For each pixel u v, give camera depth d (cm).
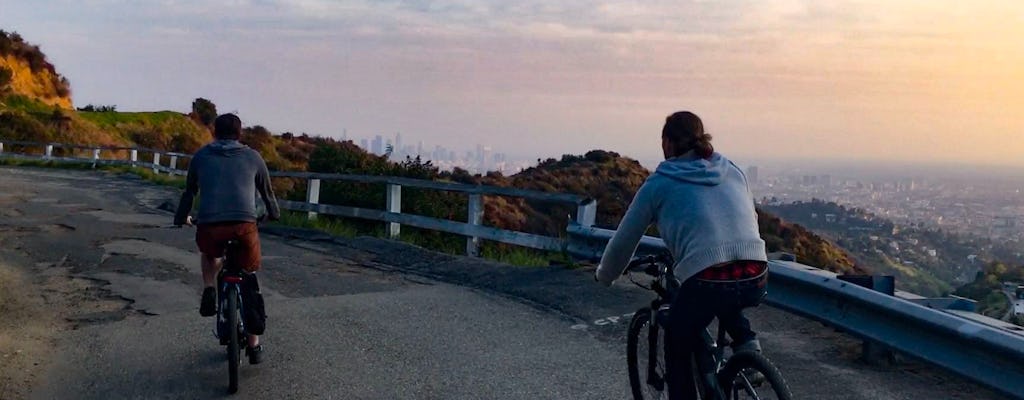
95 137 5453
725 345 423
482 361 646
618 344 689
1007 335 462
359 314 809
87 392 582
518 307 835
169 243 1263
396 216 1352
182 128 6588
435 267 1071
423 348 684
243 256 600
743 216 398
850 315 614
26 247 1201
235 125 624
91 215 1620
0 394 572
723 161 414
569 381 594
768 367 368
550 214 3048
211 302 603
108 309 830
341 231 1470
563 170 3994
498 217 2556
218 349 688
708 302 391
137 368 636
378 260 1143
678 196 399
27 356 662
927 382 577
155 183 2672
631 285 892
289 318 793
